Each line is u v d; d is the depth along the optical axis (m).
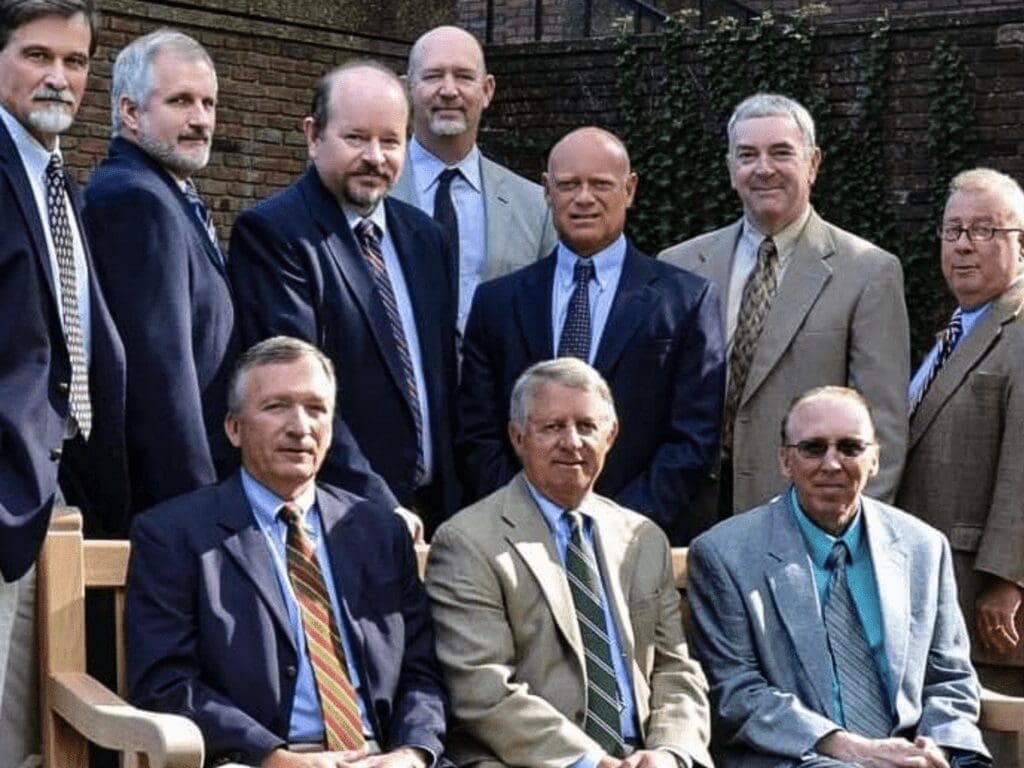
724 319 5.54
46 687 4.21
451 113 5.80
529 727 4.38
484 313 5.34
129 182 4.55
